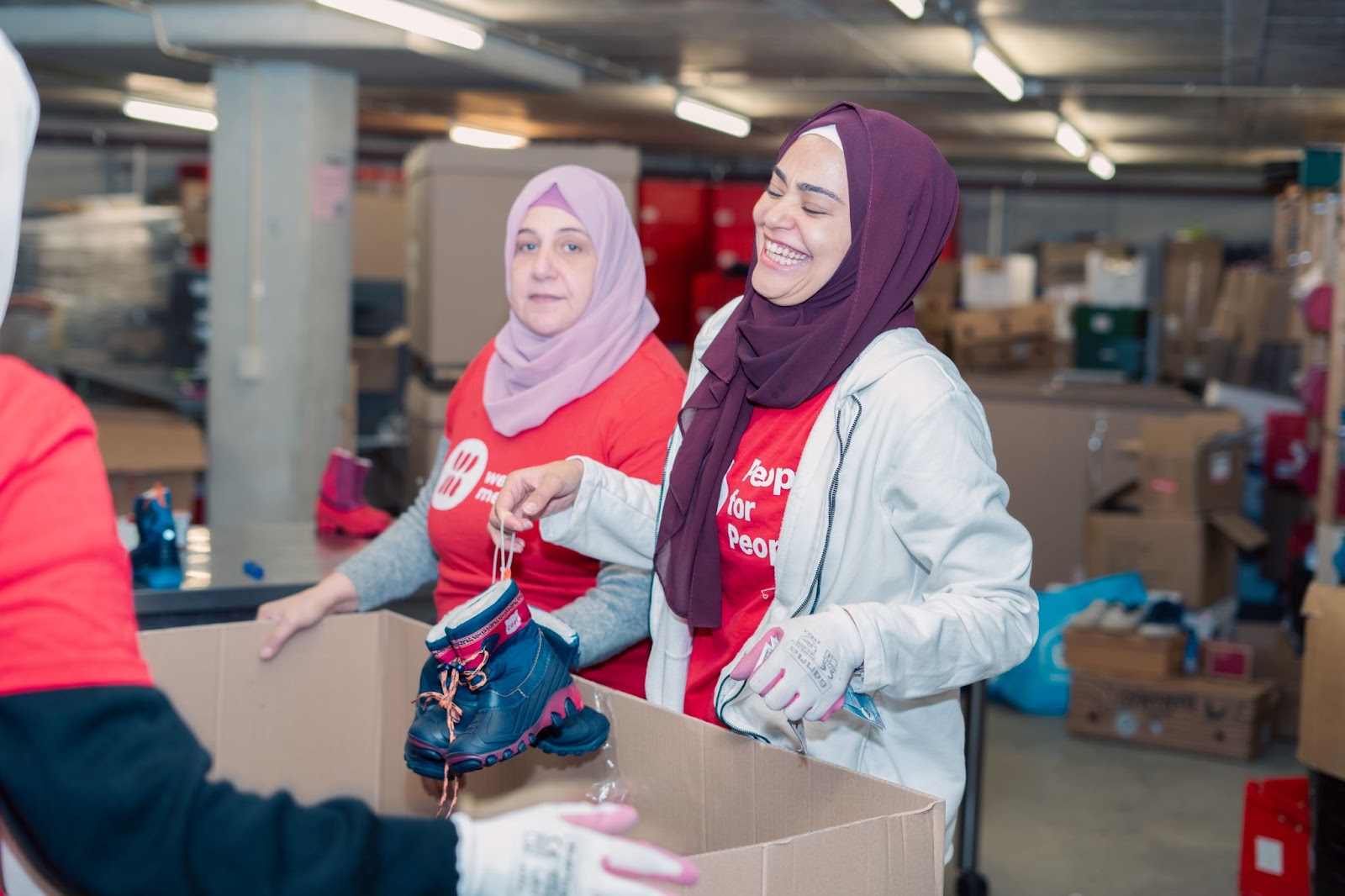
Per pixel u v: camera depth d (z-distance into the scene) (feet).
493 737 4.01
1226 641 14.23
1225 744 13.46
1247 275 24.12
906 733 4.62
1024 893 10.06
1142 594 15.15
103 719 2.21
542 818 2.40
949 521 4.28
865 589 4.56
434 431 14.85
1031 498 17.76
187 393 21.31
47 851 2.21
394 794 5.41
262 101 17.10
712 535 4.95
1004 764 13.19
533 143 30.73
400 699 5.35
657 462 5.70
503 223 14.89
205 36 15.88
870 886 3.06
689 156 34.40
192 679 4.98
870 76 20.39
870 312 4.63
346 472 9.14
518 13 15.92
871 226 4.60
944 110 23.61
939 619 3.94
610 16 15.98
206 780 2.24
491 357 6.47
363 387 21.25
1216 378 24.48
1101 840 11.20
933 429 4.35
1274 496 19.07
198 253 23.82
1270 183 21.72
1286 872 9.17
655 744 4.18
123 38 16.12
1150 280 34.73
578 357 5.89
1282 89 20.11
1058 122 24.38
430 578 6.50
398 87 19.33
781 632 3.79
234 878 2.16
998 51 18.10
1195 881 10.36
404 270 22.44
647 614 5.46
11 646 2.22
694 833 4.04
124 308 21.84
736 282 28.81
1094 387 19.03
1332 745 7.05
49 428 2.38
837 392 4.59
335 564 8.09
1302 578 14.11
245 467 17.44
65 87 22.66
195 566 7.93
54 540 2.29
